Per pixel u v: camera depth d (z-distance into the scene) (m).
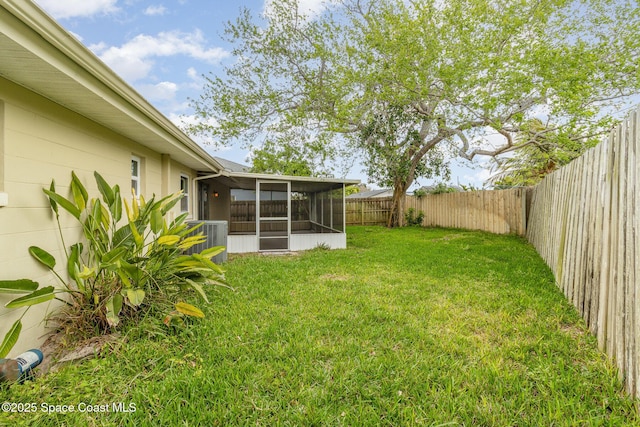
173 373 2.13
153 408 1.79
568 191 3.98
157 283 3.13
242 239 8.21
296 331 2.79
